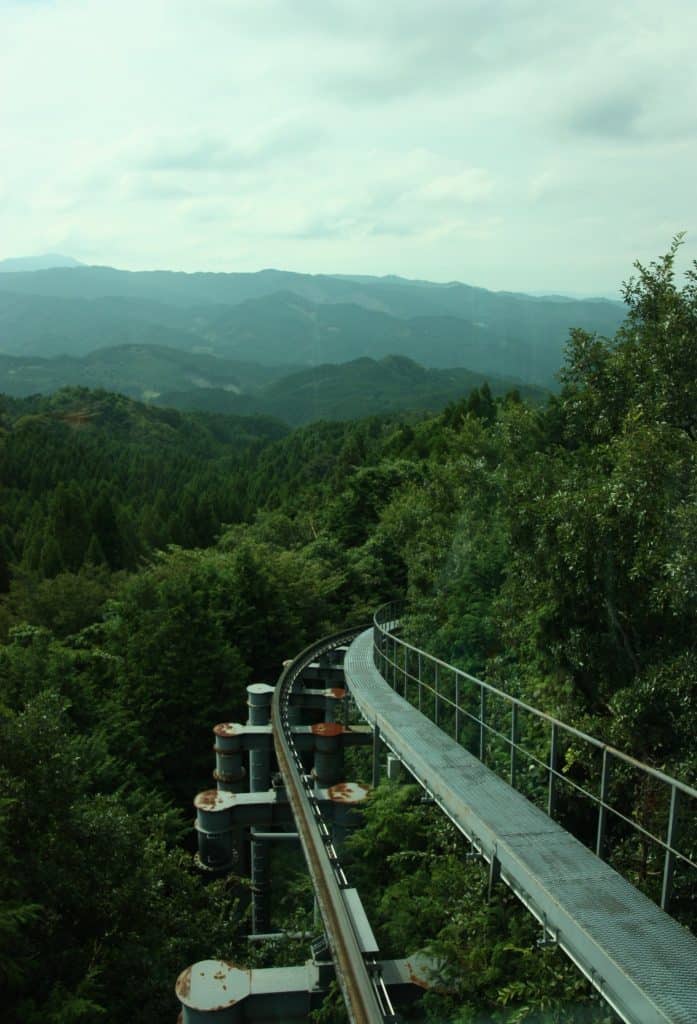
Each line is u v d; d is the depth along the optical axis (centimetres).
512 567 1392
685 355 1295
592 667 1184
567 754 1148
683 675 995
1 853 1218
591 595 1149
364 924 1016
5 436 17662
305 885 2022
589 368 1499
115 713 2584
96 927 1418
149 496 16150
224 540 5706
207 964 1084
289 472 17462
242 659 3300
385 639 2411
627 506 1030
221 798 1956
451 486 2752
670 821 745
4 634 4859
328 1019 1003
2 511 10775
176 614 2925
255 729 2208
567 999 873
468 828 1030
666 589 974
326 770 2064
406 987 1021
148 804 2123
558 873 830
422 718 1567
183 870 1873
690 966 651
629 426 1201
